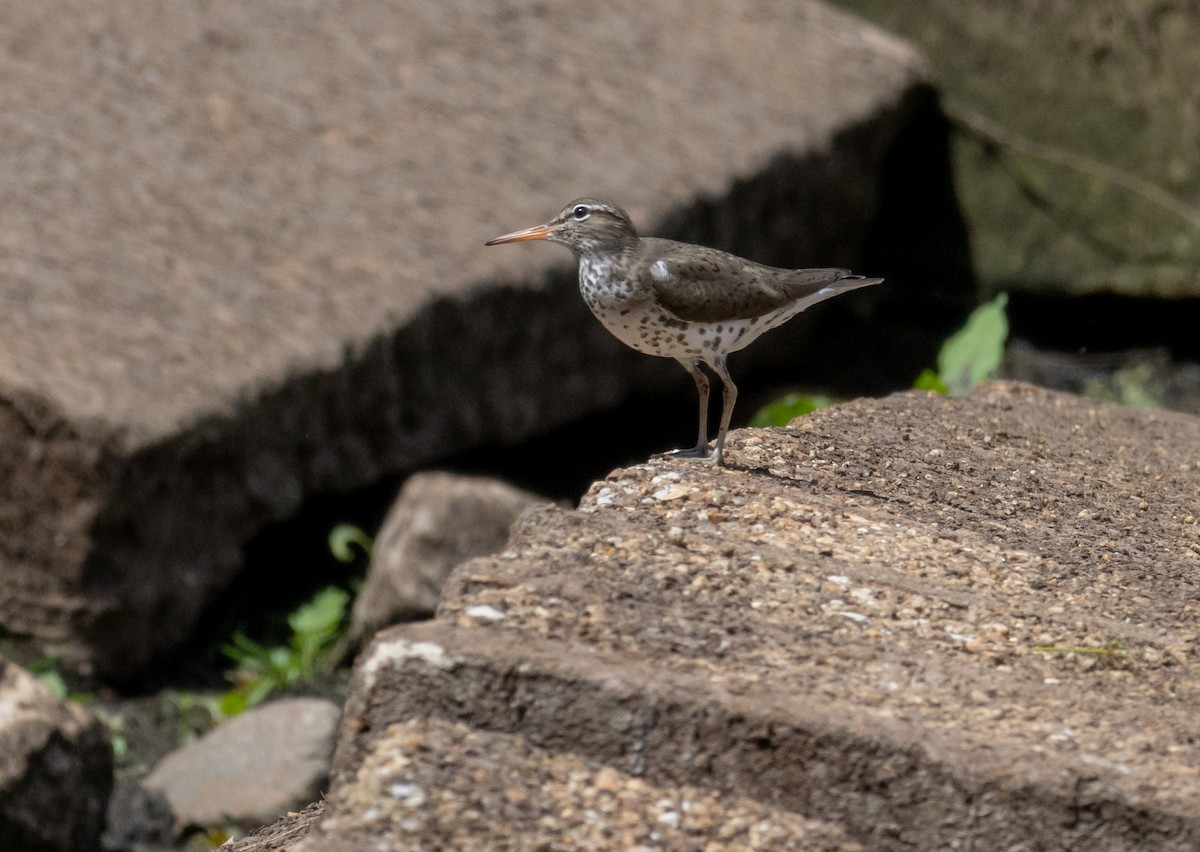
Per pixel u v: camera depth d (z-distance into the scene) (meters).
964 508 7.59
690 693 5.36
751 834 5.18
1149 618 6.48
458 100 17.92
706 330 8.22
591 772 5.34
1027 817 5.13
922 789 5.20
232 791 11.40
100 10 17.95
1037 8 19.42
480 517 12.96
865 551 6.86
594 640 5.71
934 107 20.22
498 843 5.00
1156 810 5.04
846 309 20.72
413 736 5.36
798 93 19.16
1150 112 19.09
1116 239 19.50
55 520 12.70
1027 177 19.83
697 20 20.31
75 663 12.85
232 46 17.97
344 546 14.40
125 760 12.27
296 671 13.50
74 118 16.38
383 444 14.70
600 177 17.05
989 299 20.30
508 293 15.37
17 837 9.86
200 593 13.45
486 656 5.43
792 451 8.17
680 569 6.41
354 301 14.63
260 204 15.80
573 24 19.73
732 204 17.55
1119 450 8.83
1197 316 19.56
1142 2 18.81
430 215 16.06
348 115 17.36
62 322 13.64
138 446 12.52
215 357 13.62
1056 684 5.88
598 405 16.80
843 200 19.34
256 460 13.58
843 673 5.75
